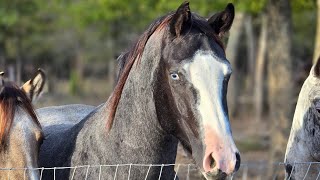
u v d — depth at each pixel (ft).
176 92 26.43
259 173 65.36
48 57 204.13
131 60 29.19
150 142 28.45
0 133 30.04
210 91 25.66
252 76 171.63
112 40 159.63
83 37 203.72
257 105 131.75
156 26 28.35
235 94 125.70
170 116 27.32
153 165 28.66
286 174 33.71
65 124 36.58
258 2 72.08
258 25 149.48
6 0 147.02
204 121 25.49
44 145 33.40
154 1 80.48
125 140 28.94
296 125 33.06
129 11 103.60
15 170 29.81
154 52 27.71
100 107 32.22
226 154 25.08
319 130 31.86
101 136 29.78
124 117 28.99
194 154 26.20
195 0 71.56
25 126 30.50
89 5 130.41
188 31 26.86
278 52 68.39
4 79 31.86
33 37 173.99
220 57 26.27
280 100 65.82
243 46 189.16
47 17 171.42
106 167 29.27
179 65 26.22
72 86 178.91
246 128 107.65
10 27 158.51
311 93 32.14
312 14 140.26
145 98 28.12
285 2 68.13
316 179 32.53
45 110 41.39
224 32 27.61
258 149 83.76
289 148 33.50
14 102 30.83
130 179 28.89
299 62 83.92
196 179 41.75
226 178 26.04
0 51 163.53
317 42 68.74
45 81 34.58
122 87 29.30
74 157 30.76
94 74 242.37
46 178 32.09
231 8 27.35
